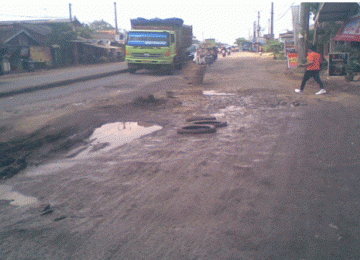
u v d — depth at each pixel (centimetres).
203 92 1226
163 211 328
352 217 301
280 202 336
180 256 253
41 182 425
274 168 433
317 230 282
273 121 716
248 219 304
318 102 924
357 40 1388
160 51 1973
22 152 558
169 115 829
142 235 286
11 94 1356
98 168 466
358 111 771
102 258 255
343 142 533
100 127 723
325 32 1841
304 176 401
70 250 268
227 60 3759
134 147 563
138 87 1417
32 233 297
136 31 2006
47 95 1275
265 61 3216
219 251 257
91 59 4378
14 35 3231
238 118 767
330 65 1436
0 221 324
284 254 250
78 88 1469
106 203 353
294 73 1794
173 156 503
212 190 372
